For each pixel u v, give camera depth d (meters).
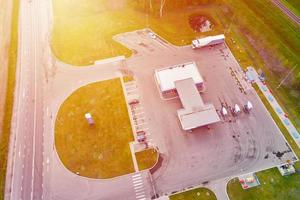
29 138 72.19
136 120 75.31
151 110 77.06
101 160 68.81
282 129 74.00
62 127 73.88
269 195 64.12
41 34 93.44
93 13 98.75
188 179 66.25
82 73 84.25
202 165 68.31
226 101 78.94
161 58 87.81
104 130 73.44
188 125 71.56
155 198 63.78
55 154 69.69
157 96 79.50
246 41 91.69
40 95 79.88
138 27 95.12
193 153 70.12
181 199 63.53
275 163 68.56
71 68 85.38
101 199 63.59
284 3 97.69
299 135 72.94
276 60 85.56
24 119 75.38
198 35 93.56
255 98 79.44
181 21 97.06
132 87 81.38
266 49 88.19
